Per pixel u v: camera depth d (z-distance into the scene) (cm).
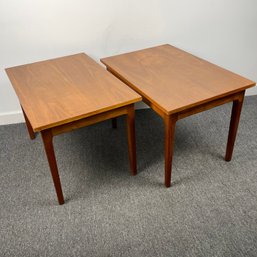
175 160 185
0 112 227
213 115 229
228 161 181
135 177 174
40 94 147
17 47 202
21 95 147
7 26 193
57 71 172
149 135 211
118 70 168
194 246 133
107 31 207
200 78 154
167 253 131
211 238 137
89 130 219
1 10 186
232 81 150
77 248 136
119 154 193
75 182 172
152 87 147
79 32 204
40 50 206
